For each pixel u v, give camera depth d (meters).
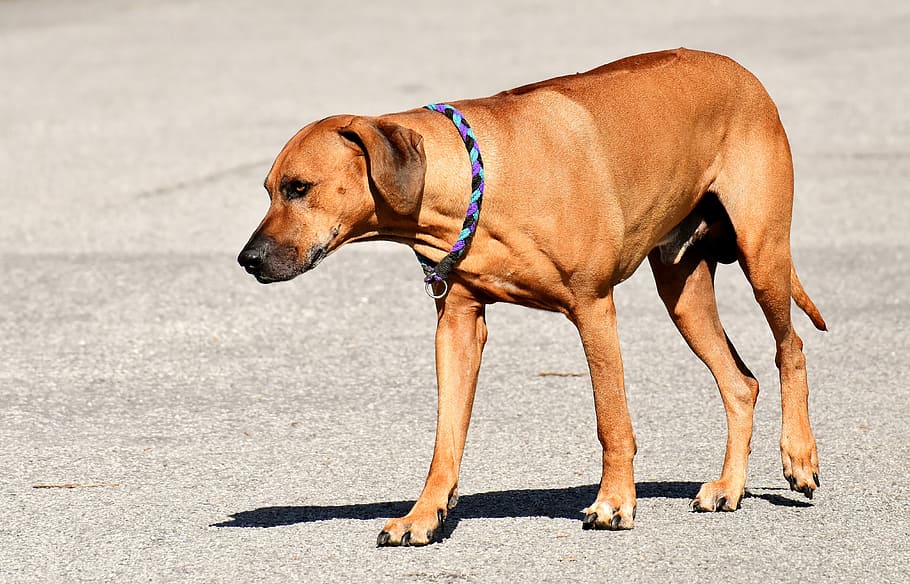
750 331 14.33
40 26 41.53
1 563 8.72
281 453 10.88
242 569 8.55
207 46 36.66
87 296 15.85
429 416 11.80
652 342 13.94
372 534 9.13
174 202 20.53
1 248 18.14
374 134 8.52
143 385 12.74
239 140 24.62
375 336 14.32
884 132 24.44
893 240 17.75
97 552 8.88
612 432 9.22
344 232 8.87
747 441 9.91
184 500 9.84
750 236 10.08
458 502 9.77
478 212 8.86
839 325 14.34
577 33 36.47
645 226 9.62
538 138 9.02
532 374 12.99
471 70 30.72
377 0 46.50
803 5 41.53
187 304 15.52
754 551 8.74
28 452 10.92
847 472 10.27
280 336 14.34
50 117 27.52
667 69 10.02
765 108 10.32
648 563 8.55
